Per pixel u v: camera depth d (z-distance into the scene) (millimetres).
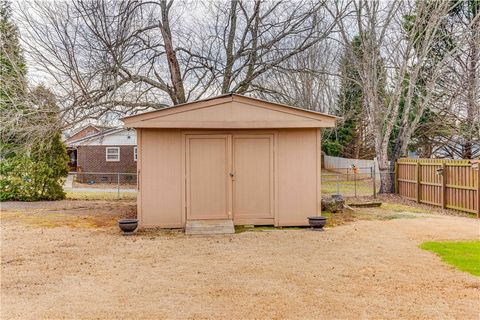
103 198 16938
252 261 6566
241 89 13734
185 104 9344
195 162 9742
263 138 9875
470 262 6414
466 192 11680
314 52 17234
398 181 16297
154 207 9656
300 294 5031
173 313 4477
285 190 9906
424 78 17531
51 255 7059
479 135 15766
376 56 16234
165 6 12906
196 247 7613
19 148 12672
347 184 22719
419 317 4344
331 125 9625
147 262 6574
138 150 9586
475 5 16547
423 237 8305
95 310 4586
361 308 4586
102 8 10836
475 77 16344
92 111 11703
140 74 12797
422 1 14961
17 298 4980
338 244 7754
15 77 11906
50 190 15719
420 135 19578
